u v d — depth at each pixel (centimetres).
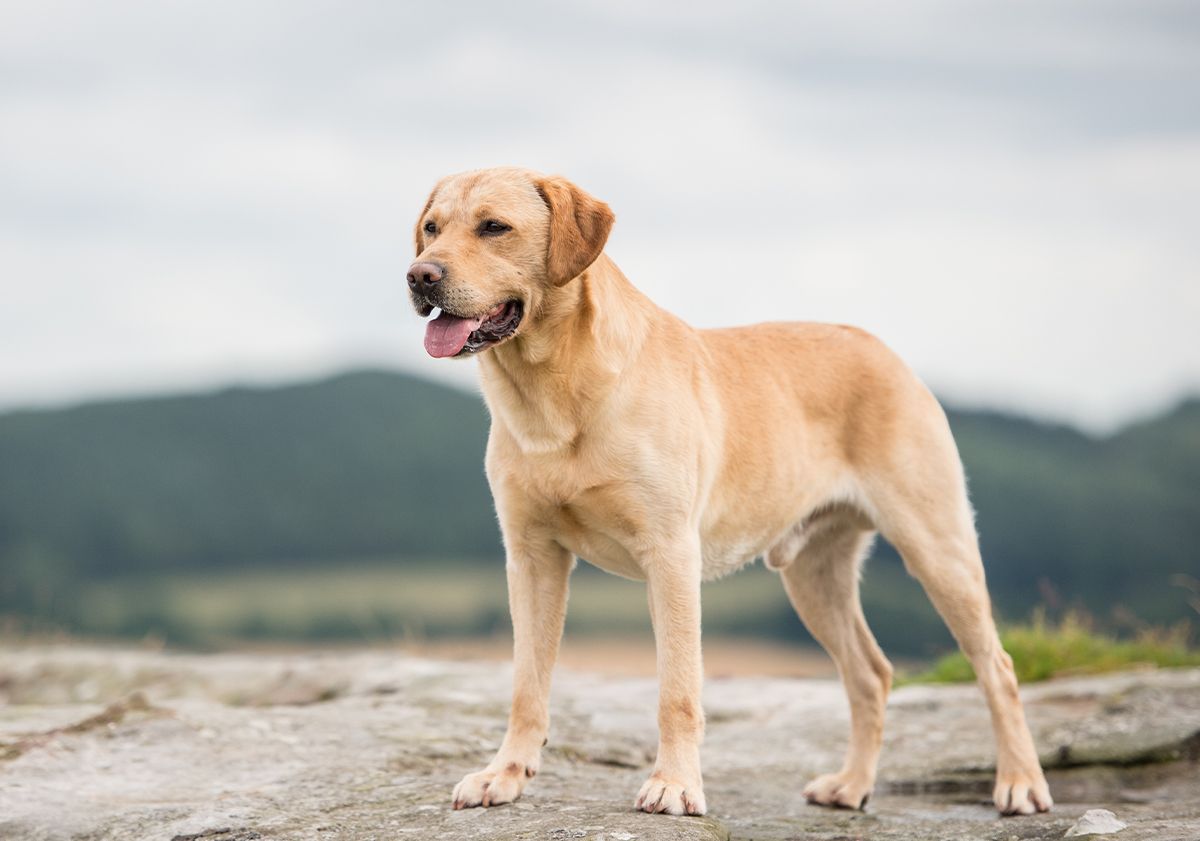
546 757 663
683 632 527
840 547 660
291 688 921
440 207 557
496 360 540
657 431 535
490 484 566
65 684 1035
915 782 653
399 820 505
